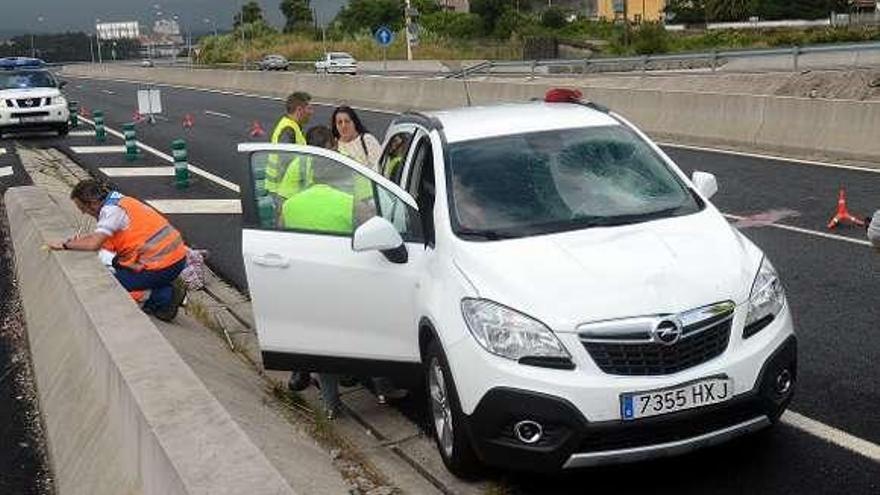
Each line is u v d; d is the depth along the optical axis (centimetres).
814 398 588
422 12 9081
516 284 475
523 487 501
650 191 570
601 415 445
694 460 515
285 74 4059
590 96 2139
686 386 448
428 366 534
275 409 628
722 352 462
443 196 560
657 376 448
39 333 749
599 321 452
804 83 2783
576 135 610
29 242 985
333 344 579
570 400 445
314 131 876
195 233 1259
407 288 548
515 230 535
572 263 488
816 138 1565
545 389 448
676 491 484
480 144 597
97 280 686
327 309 575
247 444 379
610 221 541
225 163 1936
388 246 535
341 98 3531
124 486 434
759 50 3459
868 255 917
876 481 481
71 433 546
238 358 756
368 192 582
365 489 514
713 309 460
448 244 529
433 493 508
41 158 2178
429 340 530
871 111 1480
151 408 422
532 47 6388
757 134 1684
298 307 582
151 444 398
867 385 604
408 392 655
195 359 669
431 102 2939
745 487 483
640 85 3428
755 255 514
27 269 929
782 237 1022
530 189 563
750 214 1153
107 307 607
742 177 1405
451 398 494
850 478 485
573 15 9469
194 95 4494
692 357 455
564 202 555
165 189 1641
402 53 7144
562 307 458
